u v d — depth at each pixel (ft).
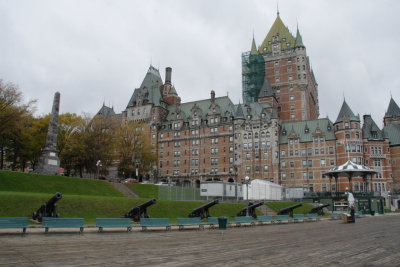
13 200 120.16
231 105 395.96
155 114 416.05
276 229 120.37
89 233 92.94
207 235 96.58
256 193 250.57
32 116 298.35
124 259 55.11
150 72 447.01
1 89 218.59
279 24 464.24
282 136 361.71
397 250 70.59
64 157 300.61
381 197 262.26
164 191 207.10
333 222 161.89
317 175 335.88
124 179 322.96
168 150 403.34
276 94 435.12
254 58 456.45
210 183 231.09
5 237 78.28
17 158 322.96
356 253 66.03
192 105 426.10
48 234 86.79
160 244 74.69
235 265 52.16
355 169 245.04
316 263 55.16
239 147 362.12
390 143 346.74
